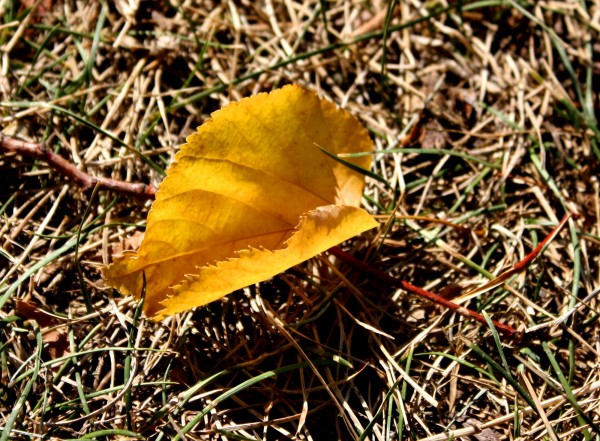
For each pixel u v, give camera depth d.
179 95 0.43
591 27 0.45
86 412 0.38
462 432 0.38
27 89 0.43
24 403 0.38
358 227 0.38
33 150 0.40
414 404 0.39
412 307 0.41
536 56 0.45
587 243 0.42
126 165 0.42
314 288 0.40
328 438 0.39
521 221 0.42
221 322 0.40
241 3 0.45
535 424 0.39
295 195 0.39
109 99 0.43
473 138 0.44
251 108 0.38
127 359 0.39
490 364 0.39
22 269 0.40
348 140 0.40
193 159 0.38
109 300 0.40
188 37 0.44
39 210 0.41
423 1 0.45
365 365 0.39
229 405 0.39
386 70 0.45
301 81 0.44
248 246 0.38
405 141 0.43
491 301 0.40
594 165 0.43
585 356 0.40
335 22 0.45
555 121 0.44
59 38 0.44
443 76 0.44
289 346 0.39
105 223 0.41
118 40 0.43
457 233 0.42
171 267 0.38
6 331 0.39
